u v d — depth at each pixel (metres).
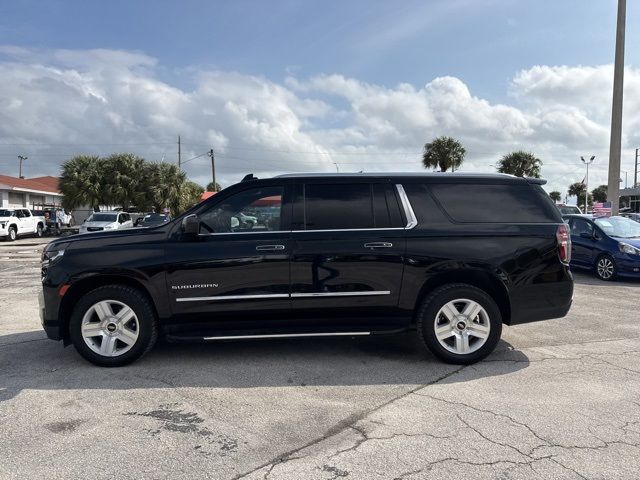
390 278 4.94
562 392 4.23
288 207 5.02
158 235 4.95
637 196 57.31
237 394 4.24
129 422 3.69
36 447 3.31
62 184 37.09
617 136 19.03
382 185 5.13
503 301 5.16
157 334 5.01
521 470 3.01
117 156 39.00
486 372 4.77
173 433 3.51
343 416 3.79
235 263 4.84
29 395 4.21
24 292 9.97
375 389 4.35
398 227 5.00
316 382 4.52
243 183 5.08
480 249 4.97
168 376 4.67
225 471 3.02
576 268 13.08
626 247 10.88
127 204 39.06
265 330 4.95
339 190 5.10
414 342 5.82
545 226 5.12
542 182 5.37
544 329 6.45
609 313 7.50
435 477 2.94
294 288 4.89
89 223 26.91
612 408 3.90
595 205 20.00
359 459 3.15
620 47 18.81
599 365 4.96
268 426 3.63
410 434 3.48
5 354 5.39
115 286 4.86
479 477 2.94
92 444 3.35
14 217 28.75
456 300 4.96
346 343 5.77
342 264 4.90
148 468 3.05
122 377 4.64
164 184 39.28
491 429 3.55
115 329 4.88
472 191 5.19
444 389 4.33
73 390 4.32
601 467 3.04
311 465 3.08
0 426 3.62
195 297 4.86
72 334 4.87
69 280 4.82
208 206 5.02
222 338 4.91
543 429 3.54
